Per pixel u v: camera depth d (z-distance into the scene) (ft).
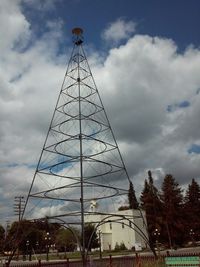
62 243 335.47
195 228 367.04
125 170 125.80
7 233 306.76
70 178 115.65
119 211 316.60
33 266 101.96
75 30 133.39
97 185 115.55
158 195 353.31
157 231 281.13
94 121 123.54
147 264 93.97
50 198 118.21
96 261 107.86
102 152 123.65
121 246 309.01
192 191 383.86
